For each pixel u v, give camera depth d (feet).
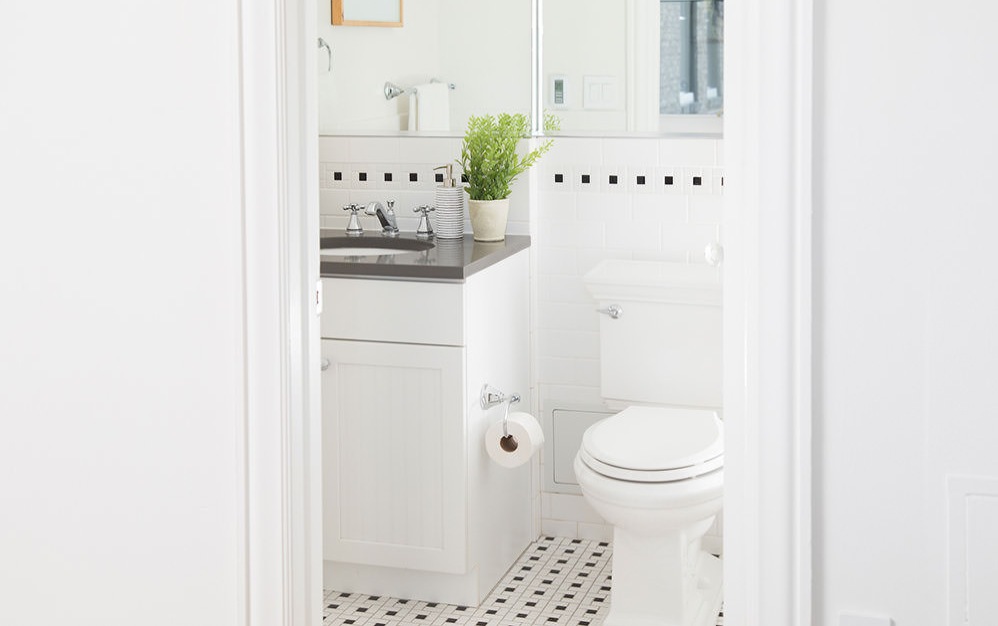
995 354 5.51
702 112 11.67
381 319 10.64
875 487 5.76
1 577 7.91
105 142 7.28
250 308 7.04
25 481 7.77
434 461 10.71
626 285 11.25
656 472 9.77
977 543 5.63
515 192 12.11
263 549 7.20
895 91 5.53
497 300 11.30
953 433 5.61
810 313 5.72
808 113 5.60
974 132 5.44
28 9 7.34
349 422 10.90
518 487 12.17
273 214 6.95
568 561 12.20
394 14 12.32
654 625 10.43
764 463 5.86
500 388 11.48
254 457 7.14
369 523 11.00
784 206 5.68
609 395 11.64
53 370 7.60
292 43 6.93
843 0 5.56
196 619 7.48
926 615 5.75
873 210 5.62
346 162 12.66
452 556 10.80
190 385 7.28
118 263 7.35
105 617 7.70
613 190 12.01
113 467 7.54
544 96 12.05
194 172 7.11
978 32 5.38
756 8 5.66
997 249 5.46
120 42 7.17
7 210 7.55
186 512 7.41
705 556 11.98
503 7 12.03
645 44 11.71
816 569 5.90
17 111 7.45
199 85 7.04
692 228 11.82
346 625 10.68
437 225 11.91
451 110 12.32
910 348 5.64
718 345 11.18
